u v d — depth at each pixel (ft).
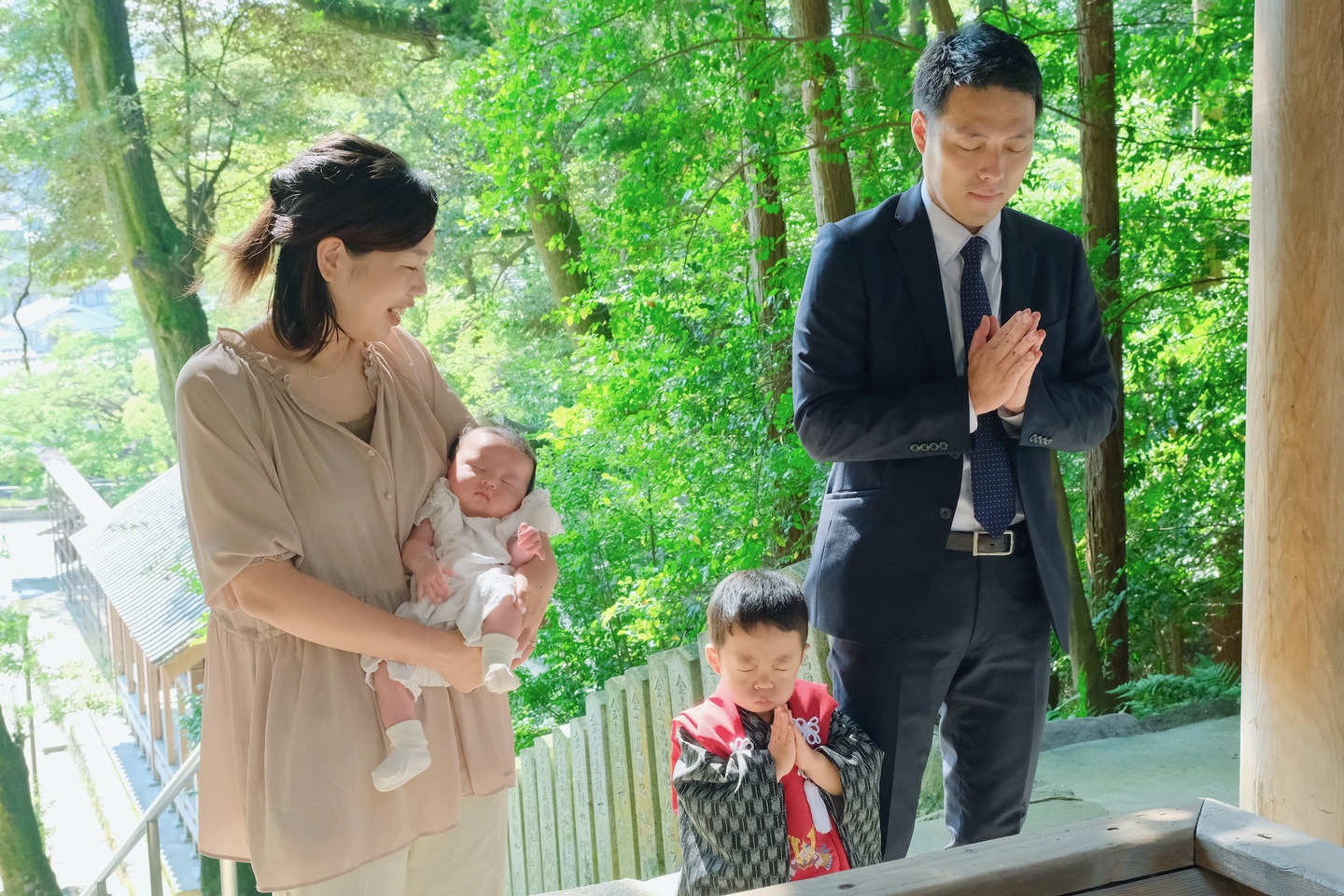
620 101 28.27
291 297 6.16
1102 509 24.90
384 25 53.01
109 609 64.34
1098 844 5.19
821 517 8.48
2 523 117.70
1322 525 8.20
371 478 6.50
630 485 31.78
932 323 7.90
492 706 6.91
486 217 30.17
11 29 47.67
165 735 55.67
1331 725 8.25
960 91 7.40
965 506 7.96
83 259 53.01
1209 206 25.76
